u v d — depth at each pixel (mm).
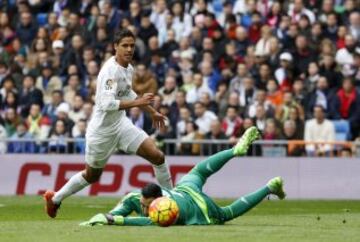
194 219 26375
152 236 23219
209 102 52406
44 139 50875
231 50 55969
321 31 56000
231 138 50812
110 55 56125
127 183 49875
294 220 30438
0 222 29391
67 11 60875
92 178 30984
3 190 50812
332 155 49656
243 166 49875
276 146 49688
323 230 25734
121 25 58219
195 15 58312
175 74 54812
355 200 47906
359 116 52219
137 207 26844
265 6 58406
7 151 51219
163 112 51062
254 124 50844
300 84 52812
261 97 51625
